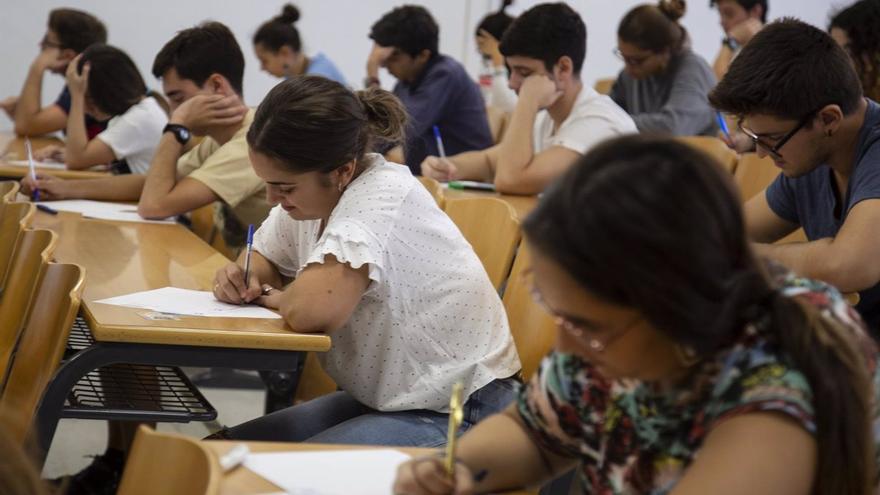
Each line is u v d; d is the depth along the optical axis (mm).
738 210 818
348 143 1721
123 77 3725
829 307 895
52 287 1635
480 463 1108
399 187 1752
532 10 3117
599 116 3082
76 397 1767
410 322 1729
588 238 778
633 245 771
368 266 1670
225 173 2691
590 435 1046
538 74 3096
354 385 1771
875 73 2287
